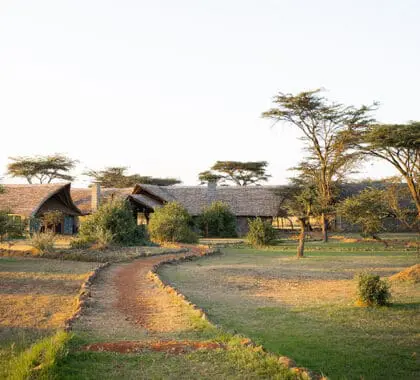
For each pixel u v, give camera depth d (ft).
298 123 147.43
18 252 83.71
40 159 223.30
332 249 111.24
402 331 34.99
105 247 91.25
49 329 34.76
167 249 96.07
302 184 167.53
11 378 23.12
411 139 100.48
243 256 95.45
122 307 42.37
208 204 182.60
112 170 275.59
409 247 112.68
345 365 27.96
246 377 24.43
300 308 42.73
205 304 44.86
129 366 25.82
